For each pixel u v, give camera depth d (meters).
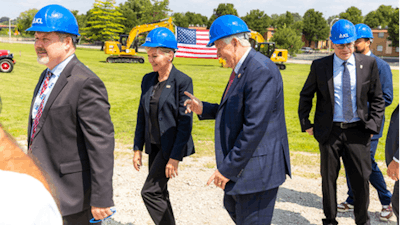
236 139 2.28
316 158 6.32
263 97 2.16
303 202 4.13
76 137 2.11
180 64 33.41
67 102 2.05
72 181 2.12
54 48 2.11
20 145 0.71
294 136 8.54
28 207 0.59
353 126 3.08
